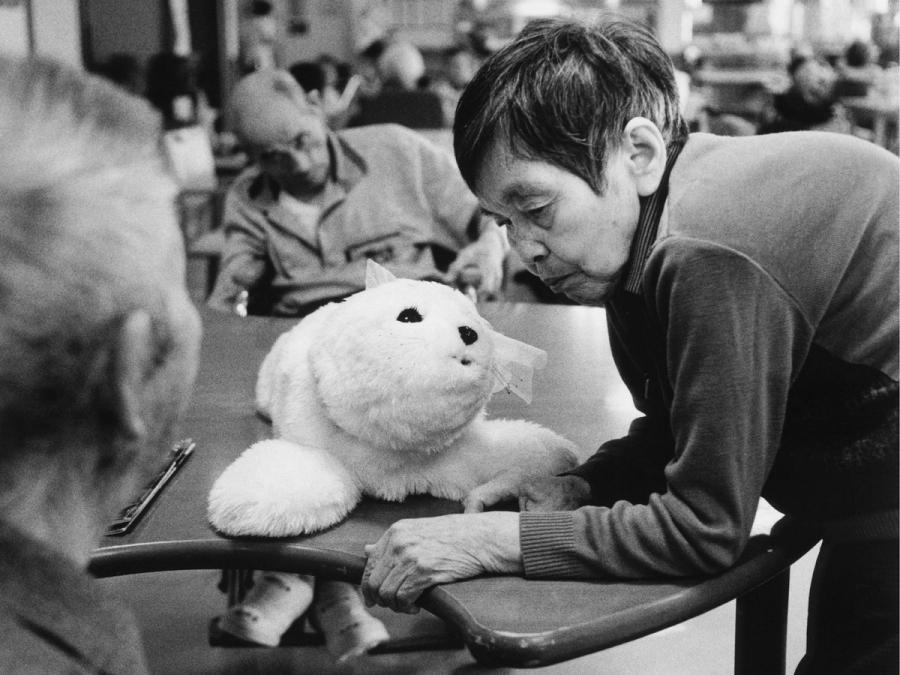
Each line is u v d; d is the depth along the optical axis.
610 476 1.22
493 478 1.21
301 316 2.45
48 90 0.63
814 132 1.07
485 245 2.44
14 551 0.58
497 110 1.02
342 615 1.91
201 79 6.73
